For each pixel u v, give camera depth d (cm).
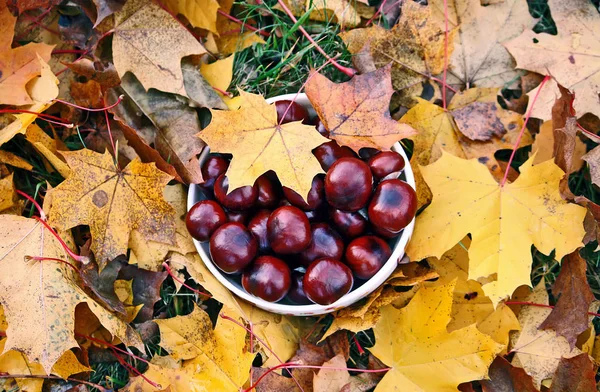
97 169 56
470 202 57
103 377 62
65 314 55
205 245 57
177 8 62
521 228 56
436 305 57
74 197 56
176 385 57
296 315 58
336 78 65
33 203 63
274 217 53
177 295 63
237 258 53
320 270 53
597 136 61
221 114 54
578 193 64
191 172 57
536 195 56
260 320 58
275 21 65
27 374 59
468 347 56
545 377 59
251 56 66
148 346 62
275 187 57
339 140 56
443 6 63
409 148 64
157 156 56
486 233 57
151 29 59
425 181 57
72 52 62
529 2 67
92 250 56
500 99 66
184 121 60
